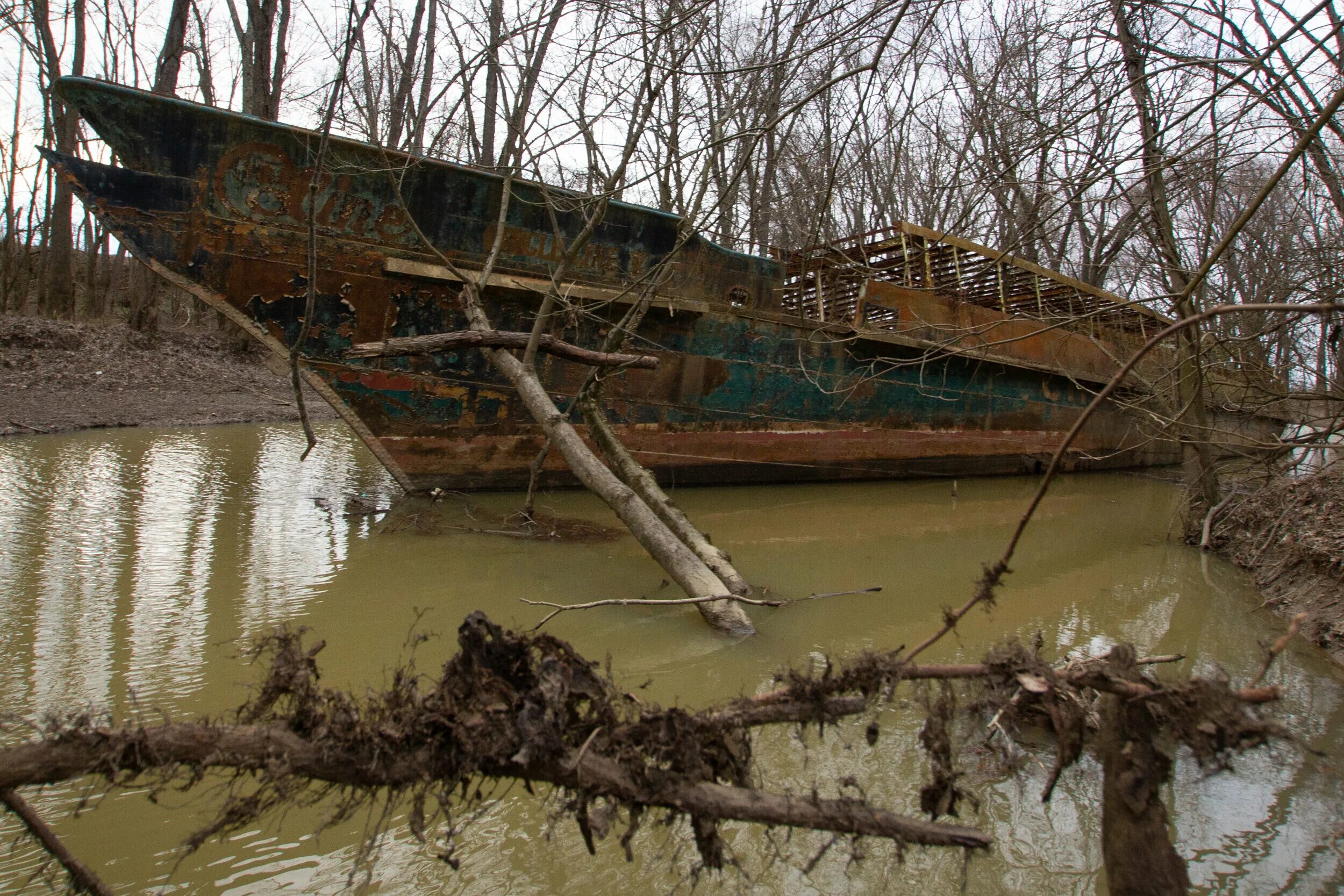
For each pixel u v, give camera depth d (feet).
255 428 43.70
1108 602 18.99
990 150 29.30
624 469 20.80
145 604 15.48
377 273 24.97
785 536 24.52
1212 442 23.81
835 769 10.38
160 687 11.84
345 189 24.17
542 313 21.62
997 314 39.19
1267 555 21.86
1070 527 28.32
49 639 13.55
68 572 17.20
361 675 12.46
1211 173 20.67
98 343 54.34
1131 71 21.61
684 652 14.34
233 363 61.67
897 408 36.83
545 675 6.51
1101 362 45.57
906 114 20.18
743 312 31.22
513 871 8.17
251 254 23.50
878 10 16.55
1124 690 6.83
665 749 6.68
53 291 63.31
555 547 21.21
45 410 39.88
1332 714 12.90
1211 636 16.71
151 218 22.48
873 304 34.32
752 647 14.71
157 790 6.21
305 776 6.35
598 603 13.69
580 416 28.81
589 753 6.57
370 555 19.69
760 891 8.09
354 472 31.55
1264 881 8.59
